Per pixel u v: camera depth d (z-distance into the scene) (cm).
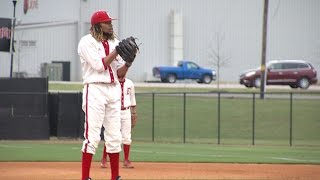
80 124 8262
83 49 2634
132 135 9362
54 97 8300
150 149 6938
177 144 8038
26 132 8150
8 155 5719
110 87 2666
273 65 15700
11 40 9362
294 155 6097
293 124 10338
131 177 3747
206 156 5806
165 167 4503
